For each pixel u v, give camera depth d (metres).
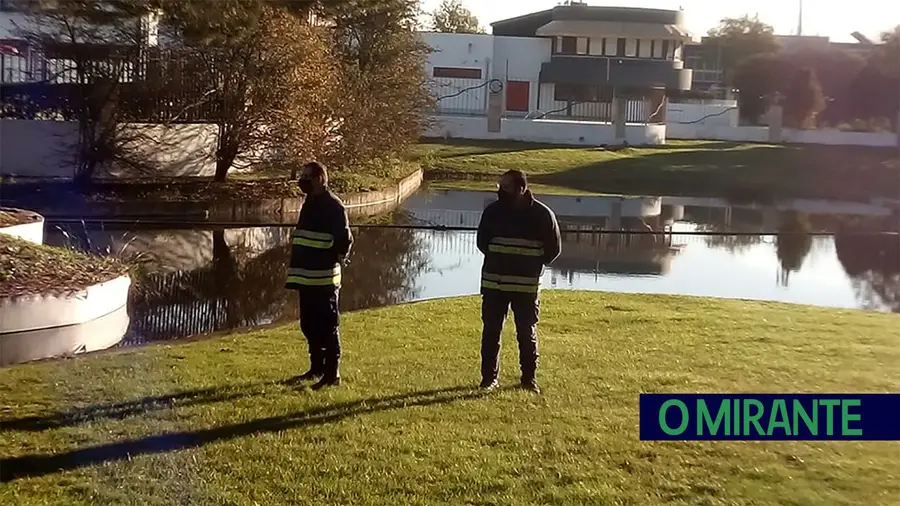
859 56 56.78
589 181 37.25
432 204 28.94
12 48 26.83
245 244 19.80
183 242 19.52
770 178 39.09
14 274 12.16
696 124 51.34
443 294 15.43
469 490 6.22
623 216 27.47
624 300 14.16
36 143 24.17
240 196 23.98
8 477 6.31
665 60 56.69
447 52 55.91
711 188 36.56
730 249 21.75
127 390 8.53
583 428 7.61
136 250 18.09
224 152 25.06
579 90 56.50
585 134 46.38
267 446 7.00
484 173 38.25
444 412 7.96
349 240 8.72
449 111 49.78
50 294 11.81
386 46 32.38
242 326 12.57
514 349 10.52
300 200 24.81
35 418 7.63
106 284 12.86
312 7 30.31
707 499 6.20
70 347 11.02
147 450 6.90
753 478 6.61
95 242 18.38
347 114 28.36
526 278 8.75
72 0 23.09
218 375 9.11
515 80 56.34
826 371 9.73
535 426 7.64
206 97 24.83
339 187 26.98
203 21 23.89
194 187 24.22
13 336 11.37
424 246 20.72
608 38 56.66
